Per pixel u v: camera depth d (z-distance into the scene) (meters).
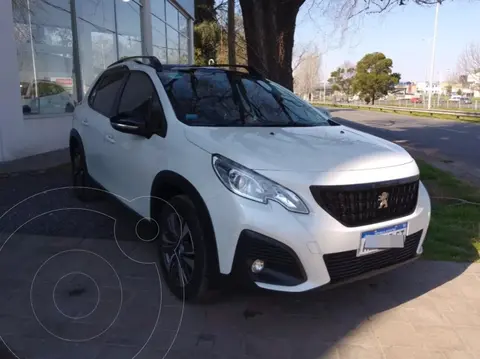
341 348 2.73
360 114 38.19
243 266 2.68
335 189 2.71
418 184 3.24
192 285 3.00
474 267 3.96
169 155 3.24
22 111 8.52
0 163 7.84
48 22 9.67
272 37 7.95
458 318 3.11
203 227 2.85
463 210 5.75
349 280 2.80
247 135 3.18
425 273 3.82
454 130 20.69
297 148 3.02
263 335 2.84
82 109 5.25
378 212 2.86
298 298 3.30
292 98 4.44
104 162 4.38
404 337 2.87
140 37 14.74
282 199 2.64
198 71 4.20
